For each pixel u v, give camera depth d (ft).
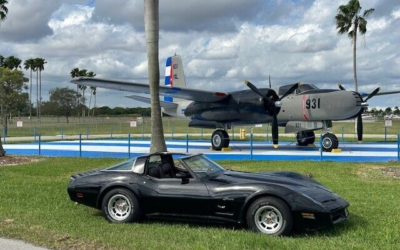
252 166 52.42
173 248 18.75
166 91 76.84
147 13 50.34
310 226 20.67
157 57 50.72
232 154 72.79
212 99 81.66
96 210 27.94
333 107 74.23
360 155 69.56
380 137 120.78
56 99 373.20
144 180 24.20
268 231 21.15
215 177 23.91
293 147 88.94
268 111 76.43
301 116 77.97
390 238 19.88
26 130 180.45
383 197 30.76
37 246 19.67
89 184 25.03
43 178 43.57
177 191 23.22
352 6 124.88
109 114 434.71
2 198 31.96
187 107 88.99
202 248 18.54
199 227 23.24
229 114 80.28
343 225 22.81
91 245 19.49
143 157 25.17
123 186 24.26
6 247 19.61
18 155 71.26
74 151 82.69
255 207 21.36
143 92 77.00
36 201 30.81
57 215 26.32
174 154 26.30
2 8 106.83
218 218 22.47
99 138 129.29
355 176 43.78
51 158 65.41
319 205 20.51
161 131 50.98
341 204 21.90
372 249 18.30
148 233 21.65
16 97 160.04
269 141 108.78
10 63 215.92
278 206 20.80
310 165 51.96
